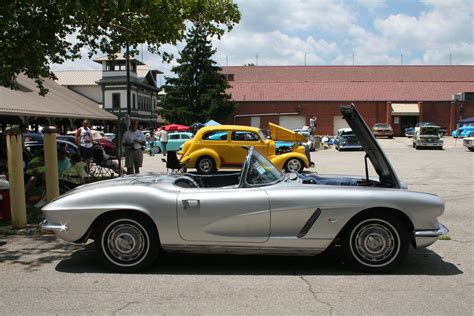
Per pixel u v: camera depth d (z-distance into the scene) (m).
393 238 4.70
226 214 4.65
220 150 16.38
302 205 4.63
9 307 3.87
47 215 4.82
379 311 3.77
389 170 5.24
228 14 9.18
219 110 49.28
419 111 50.53
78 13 8.15
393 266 4.72
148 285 4.41
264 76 73.81
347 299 4.04
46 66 10.21
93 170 15.59
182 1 8.12
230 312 3.74
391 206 4.61
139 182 5.12
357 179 5.86
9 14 8.09
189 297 4.09
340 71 73.69
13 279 4.61
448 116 50.84
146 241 4.75
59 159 9.72
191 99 49.69
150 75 64.38
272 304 3.92
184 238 4.69
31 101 22.27
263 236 4.68
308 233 4.66
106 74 55.53
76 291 4.25
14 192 6.81
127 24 9.04
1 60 9.12
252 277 4.67
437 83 54.62
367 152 5.54
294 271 4.87
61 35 9.44
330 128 51.25
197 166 16.39
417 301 3.99
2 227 6.93
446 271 4.86
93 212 4.68
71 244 6.00
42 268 4.97
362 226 4.72
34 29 8.55
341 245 4.85
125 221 4.73
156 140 31.48
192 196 4.69
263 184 4.87
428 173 16.06
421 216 4.66
